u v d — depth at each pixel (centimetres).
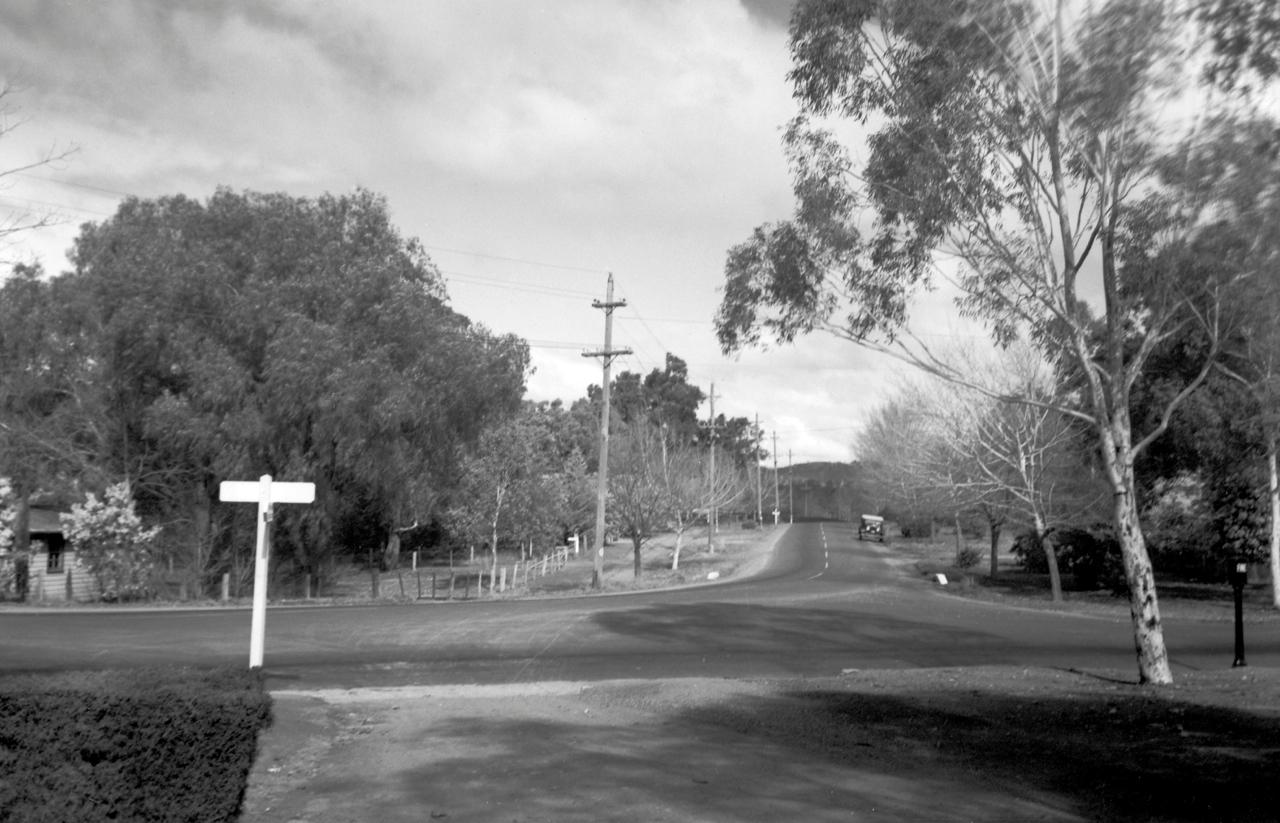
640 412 8175
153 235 3638
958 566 5238
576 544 7144
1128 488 1487
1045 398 3147
